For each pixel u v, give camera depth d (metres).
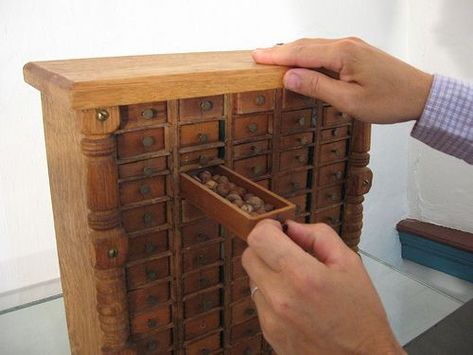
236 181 0.74
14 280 1.05
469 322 0.95
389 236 1.77
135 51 1.05
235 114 0.77
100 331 0.72
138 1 1.03
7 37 0.91
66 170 0.74
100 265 0.66
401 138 1.66
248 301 0.88
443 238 1.63
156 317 0.78
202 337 0.85
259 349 0.93
